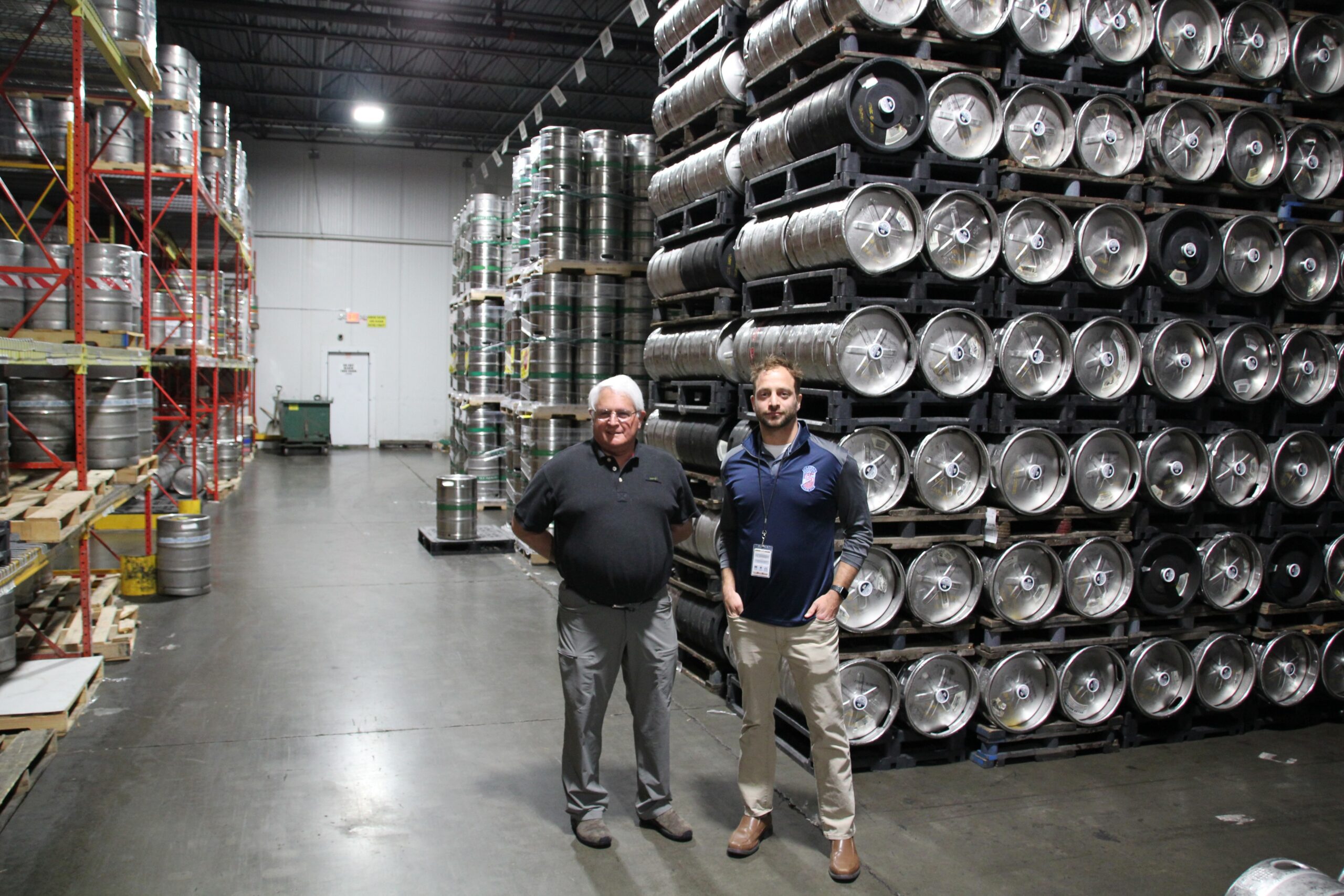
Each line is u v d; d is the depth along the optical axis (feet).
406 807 13.14
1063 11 15.23
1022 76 15.01
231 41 58.08
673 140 21.58
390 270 75.10
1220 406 16.92
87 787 13.47
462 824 12.67
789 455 11.51
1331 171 17.29
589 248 31.83
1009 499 15.10
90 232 24.16
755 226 16.62
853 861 11.39
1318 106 17.25
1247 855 12.28
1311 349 17.06
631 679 12.25
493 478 43.73
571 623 11.98
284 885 10.98
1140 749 16.19
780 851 12.09
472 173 76.28
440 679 18.79
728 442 18.19
